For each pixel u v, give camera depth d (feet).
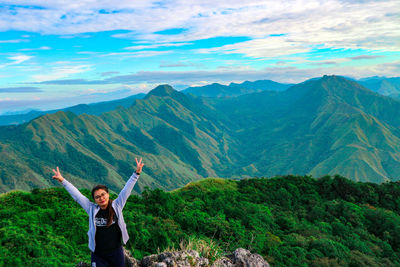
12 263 33.81
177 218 76.38
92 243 14.35
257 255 22.21
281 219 120.37
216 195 136.67
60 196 66.64
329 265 79.15
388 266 96.63
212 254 21.67
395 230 127.75
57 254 38.93
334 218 138.10
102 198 14.08
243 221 100.99
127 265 20.22
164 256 20.21
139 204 82.02
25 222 46.11
